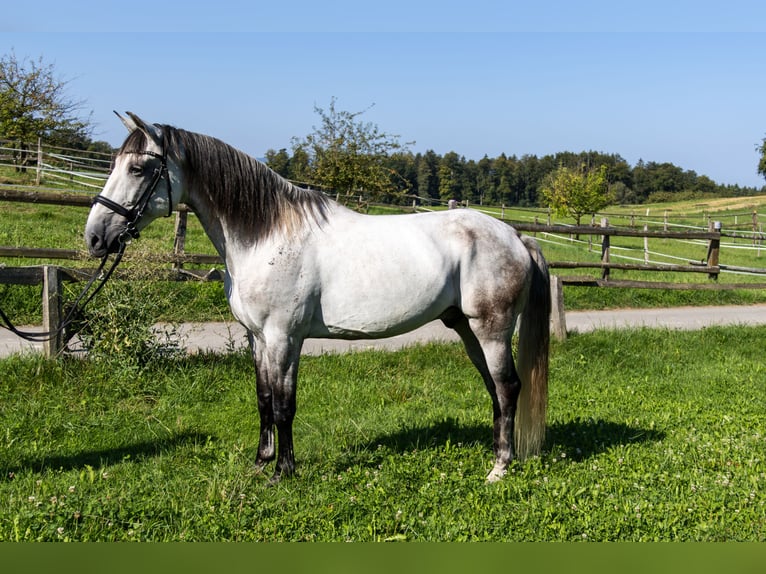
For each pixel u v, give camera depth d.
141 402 5.69
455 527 3.48
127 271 6.22
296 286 3.93
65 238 13.04
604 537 3.40
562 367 7.64
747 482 4.13
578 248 23.97
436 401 6.20
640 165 104.88
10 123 25.92
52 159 26.52
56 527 3.28
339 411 5.69
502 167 92.00
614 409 5.99
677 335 9.49
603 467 4.46
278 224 3.97
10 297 8.52
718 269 13.72
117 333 6.01
